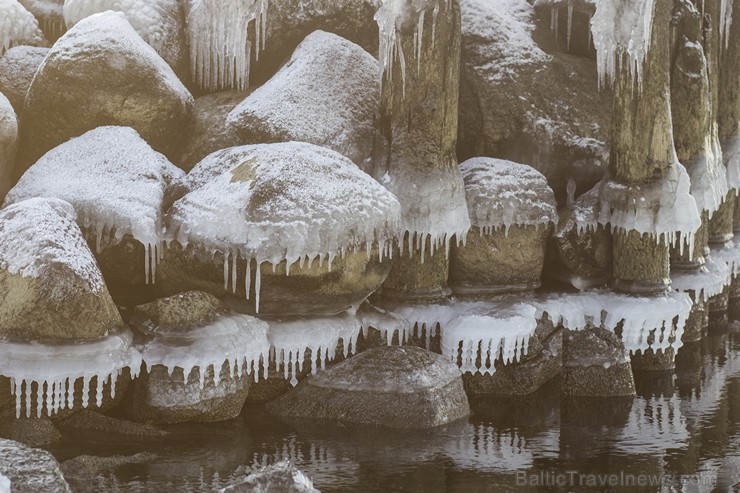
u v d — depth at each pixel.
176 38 12.16
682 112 12.59
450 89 10.61
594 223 11.52
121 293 10.12
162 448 8.55
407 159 10.60
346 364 9.81
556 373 11.10
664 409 10.15
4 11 11.86
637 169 11.28
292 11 12.15
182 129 11.41
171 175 10.34
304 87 11.24
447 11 10.50
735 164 14.38
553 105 12.44
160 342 9.00
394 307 10.80
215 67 12.05
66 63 10.66
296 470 6.88
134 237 9.45
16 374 8.29
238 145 11.11
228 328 9.20
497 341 10.54
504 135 12.27
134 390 9.09
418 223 10.55
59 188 9.90
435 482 7.93
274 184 9.32
